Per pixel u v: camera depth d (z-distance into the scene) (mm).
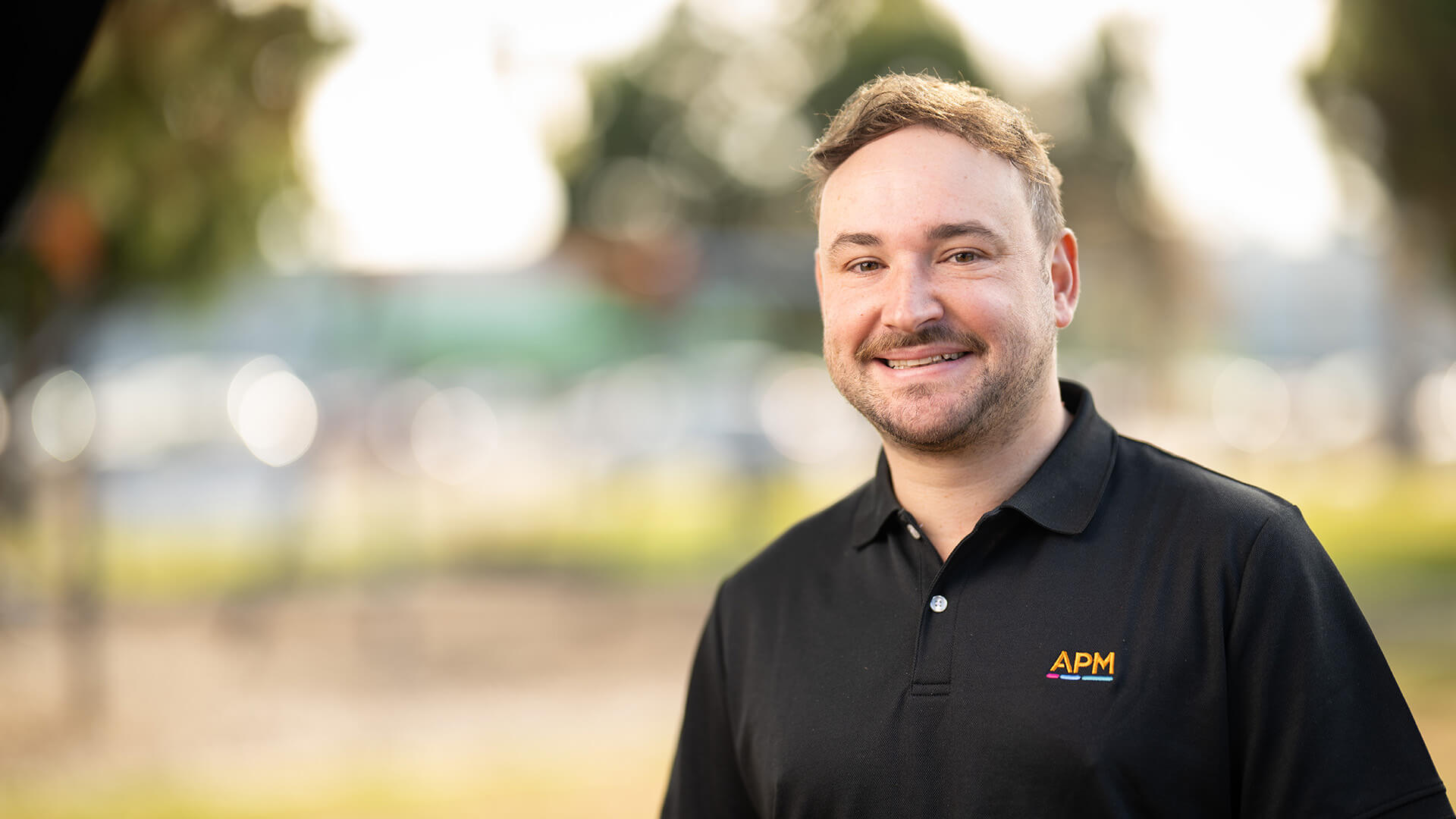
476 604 11492
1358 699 1729
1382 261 17391
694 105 22516
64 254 8172
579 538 15523
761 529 16062
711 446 18484
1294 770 1701
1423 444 24062
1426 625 9078
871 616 1964
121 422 15742
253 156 8789
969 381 1896
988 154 1938
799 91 22125
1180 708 1743
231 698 8211
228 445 15719
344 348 13359
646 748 6965
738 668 2119
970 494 1983
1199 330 22000
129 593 11688
